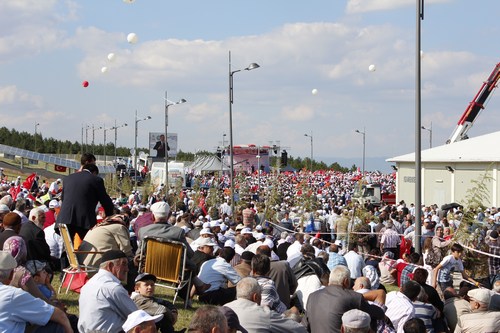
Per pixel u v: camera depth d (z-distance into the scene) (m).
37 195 29.00
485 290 9.91
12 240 8.16
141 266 10.77
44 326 6.30
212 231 16.34
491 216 31.06
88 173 10.81
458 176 46.28
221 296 11.07
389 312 9.65
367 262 18.16
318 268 11.48
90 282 7.48
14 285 7.16
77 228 10.64
